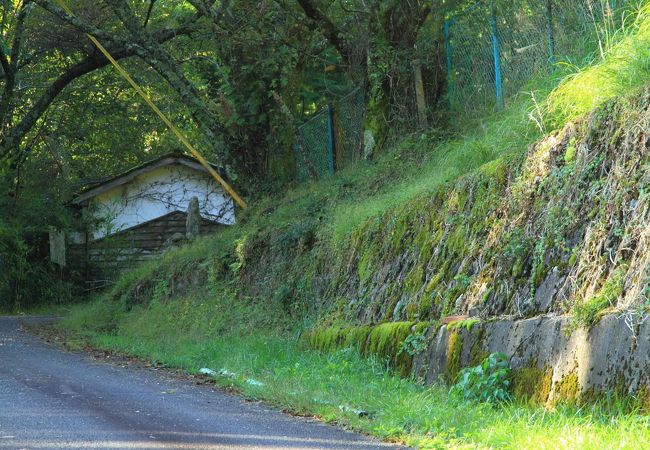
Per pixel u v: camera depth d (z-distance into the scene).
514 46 15.92
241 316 17.55
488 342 9.48
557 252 9.34
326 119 23.66
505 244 10.34
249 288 18.89
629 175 8.74
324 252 16.22
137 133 39.56
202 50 26.97
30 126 30.08
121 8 22.95
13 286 31.42
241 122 23.59
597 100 10.41
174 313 20.19
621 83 10.37
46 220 33.09
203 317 18.69
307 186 21.75
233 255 20.22
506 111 14.80
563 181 9.75
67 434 7.63
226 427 8.13
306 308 16.09
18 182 34.25
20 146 36.84
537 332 8.73
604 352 7.66
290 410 9.19
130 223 35.19
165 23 28.56
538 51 15.17
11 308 31.19
